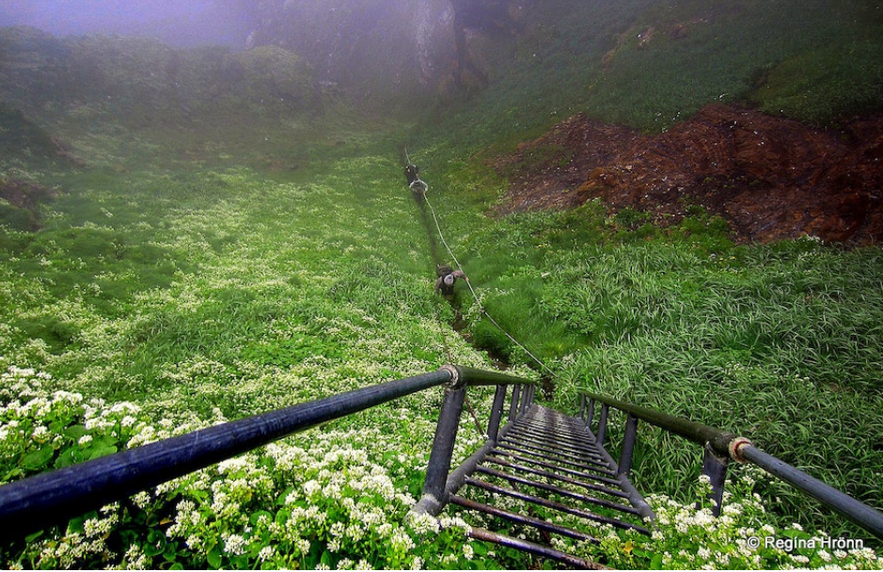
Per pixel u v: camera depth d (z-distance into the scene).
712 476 2.67
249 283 14.31
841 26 21.03
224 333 10.30
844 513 1.60
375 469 2.57
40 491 0.74
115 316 11.56
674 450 6.56
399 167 33.56
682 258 13.66
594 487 3.87
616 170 18.88
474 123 37.16
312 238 19.92
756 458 2.21
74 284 12.63
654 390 8.23
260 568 1.83
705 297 11.16
